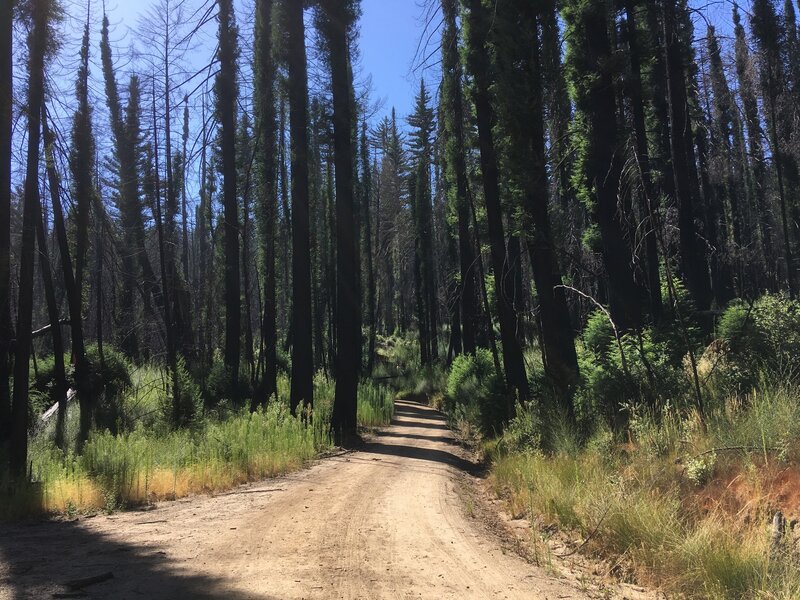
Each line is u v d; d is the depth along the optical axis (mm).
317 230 34375
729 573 4230
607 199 11969
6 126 9945
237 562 4914
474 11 13367
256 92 20688
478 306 24219
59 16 10312
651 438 7172
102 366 18906
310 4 15945
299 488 8656
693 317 14578
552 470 7914
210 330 28594
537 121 11953
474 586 4484
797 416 6141
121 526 6410
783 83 15023
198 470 9289
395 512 6992
